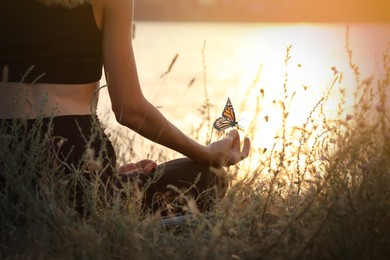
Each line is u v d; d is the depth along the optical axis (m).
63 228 2.35
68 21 2.59
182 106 12.55
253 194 2.85
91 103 2.56
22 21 2.58
